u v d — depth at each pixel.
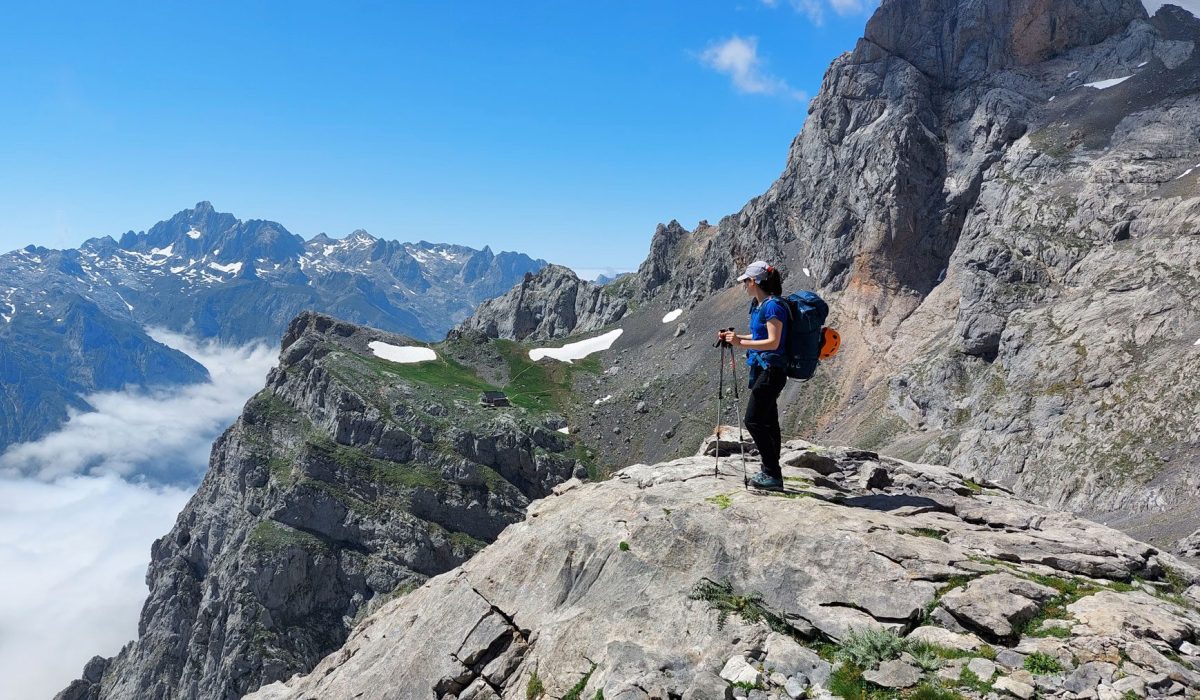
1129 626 8.95
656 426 170.00
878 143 171.38
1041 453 95.12
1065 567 10.99
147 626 155.50
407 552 133.50
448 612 14.09
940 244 160.38
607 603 11.85
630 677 10.01
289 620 125.62
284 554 128.38
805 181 193.25
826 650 9.75
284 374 176.38
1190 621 9.33
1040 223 135.25
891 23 188.75
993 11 182.25
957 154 169.75
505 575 13.84
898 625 9.66
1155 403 86.81
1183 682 8.02
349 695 14.37
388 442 151.25
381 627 16.89
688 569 11.65
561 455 162.50
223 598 129.12
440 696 12.76
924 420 125.19
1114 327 102.31
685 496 13.23
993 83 176.25
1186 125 140.12
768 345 11.84
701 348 188.00
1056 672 8.38
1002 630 9.09
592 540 13.06
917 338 145.75
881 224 162.00
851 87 189.12
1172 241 108.62
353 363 174.25
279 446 158.38
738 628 10.35
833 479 15.02
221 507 158.12
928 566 10.30
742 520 11.91
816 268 176.25
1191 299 96.88
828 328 12.41
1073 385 99.56
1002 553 11.13
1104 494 82.25
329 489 140.00
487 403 172.75
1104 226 126.06
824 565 10.73
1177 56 162.88
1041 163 149.38
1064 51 180.62
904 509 12.80
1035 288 125.19
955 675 8.66
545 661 11.62
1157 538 67.50
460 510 142.75
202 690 121.31
